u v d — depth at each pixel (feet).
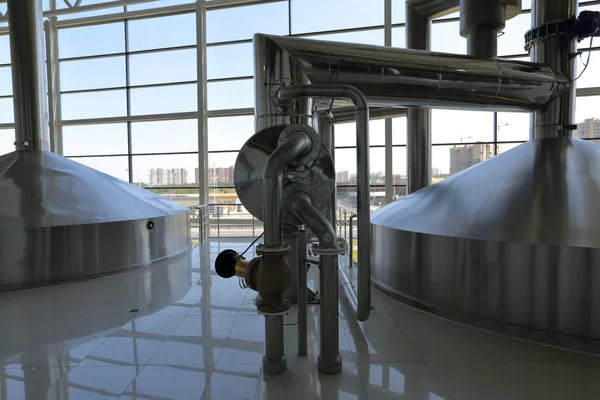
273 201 6.64
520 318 8.44
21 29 15.49
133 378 6.73
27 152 15.71
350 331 8.89
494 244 8.72
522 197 9.45
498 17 11.99
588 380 6.60
